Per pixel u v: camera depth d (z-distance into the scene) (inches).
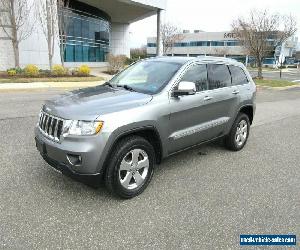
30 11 875.4
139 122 153.9
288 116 422.9
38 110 375.6
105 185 151.9
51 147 148.6
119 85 192.7
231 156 232.7
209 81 205.9
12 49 869.8
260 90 832.9
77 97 167.9
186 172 197.9
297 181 191.5
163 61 203.8
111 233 130.0
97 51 1392.7
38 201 152.1
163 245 123.9
